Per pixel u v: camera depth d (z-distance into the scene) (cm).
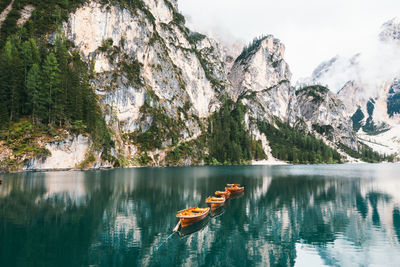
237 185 6950
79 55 14938
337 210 4853
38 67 10625
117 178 8556
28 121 10238
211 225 3850
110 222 3703
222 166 19475
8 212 3988
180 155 18762
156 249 2845
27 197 5009
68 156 10725
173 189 6756
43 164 9800
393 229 3700
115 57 17250
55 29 14188
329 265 2550
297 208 5009
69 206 4494
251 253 2830
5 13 13838
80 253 2639
